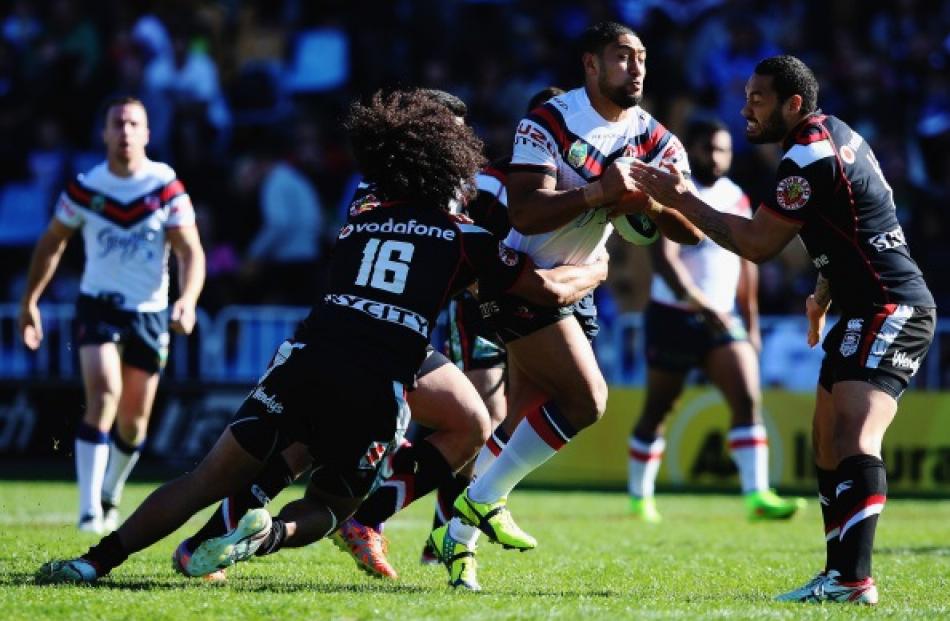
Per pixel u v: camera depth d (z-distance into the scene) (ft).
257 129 198.90
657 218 65.87
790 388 146.20
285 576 67.41
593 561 78.13
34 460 151.12
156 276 93.35
